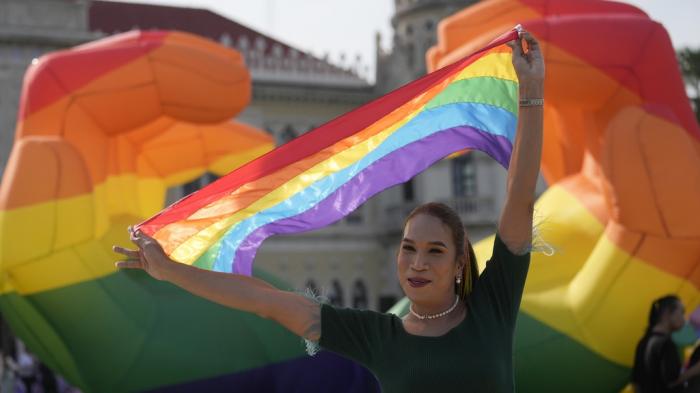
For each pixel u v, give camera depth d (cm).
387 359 363
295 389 970
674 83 982
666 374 870
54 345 995
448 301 370
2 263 955
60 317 962
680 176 913
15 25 3123
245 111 3919
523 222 371
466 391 355
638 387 887
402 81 4050
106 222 1083
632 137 921
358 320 371
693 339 1191
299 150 420
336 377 969
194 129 1412
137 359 962
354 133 425
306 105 4025
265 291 375
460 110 450
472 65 434
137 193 1266
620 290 927
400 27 4166
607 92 974
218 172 1443
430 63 1131
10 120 3128
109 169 1226
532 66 373
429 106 439
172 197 3534
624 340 933
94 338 963
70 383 1015
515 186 371
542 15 1069
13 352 2634
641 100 970
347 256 4106
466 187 4012
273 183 431
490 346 360
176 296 1000
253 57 3947
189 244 441
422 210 376
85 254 975
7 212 961
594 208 996
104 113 1059
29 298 972
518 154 372
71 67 1052
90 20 3828
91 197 990
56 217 964
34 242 955
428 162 461
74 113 1052
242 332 977
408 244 372
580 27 962
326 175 445
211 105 1076
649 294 923
